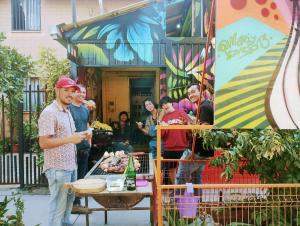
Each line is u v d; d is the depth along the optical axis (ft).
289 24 8.13
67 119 12.43
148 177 11.99
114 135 31.14
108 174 12.59
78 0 38.22
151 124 22.24
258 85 8.18
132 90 34.53
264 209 11.05
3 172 20.67
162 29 23.31
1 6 38.83
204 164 14.61
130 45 23.30
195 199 10.05
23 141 20.22
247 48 8.16
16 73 31.30
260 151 10.86
